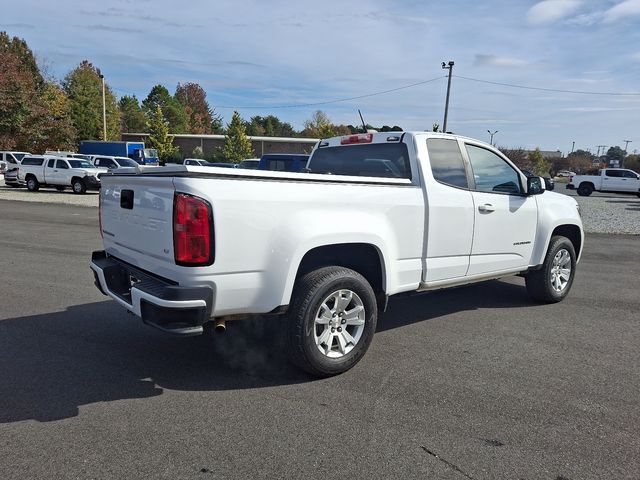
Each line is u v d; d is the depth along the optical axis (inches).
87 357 169.8
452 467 111.0
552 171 3629.4
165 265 138.6
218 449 116.0
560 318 226.4
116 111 2659.9
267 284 140.9
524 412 136.6
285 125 4763.8
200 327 133.2
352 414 133.6
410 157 185.5
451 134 198.7
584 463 113.3
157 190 139.0
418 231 178.1
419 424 129.0
